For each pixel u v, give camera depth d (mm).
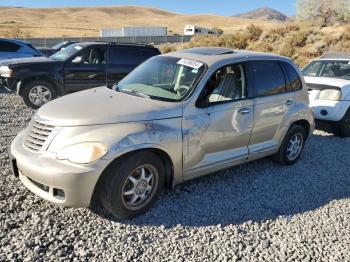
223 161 5055
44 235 3838
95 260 3529
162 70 5219
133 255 3635
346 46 20875
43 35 74938
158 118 4316
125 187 4113
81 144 3891
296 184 5551
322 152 7207
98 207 4449
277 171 6012
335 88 8336
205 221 4332
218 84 4926
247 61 5395
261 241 4020
